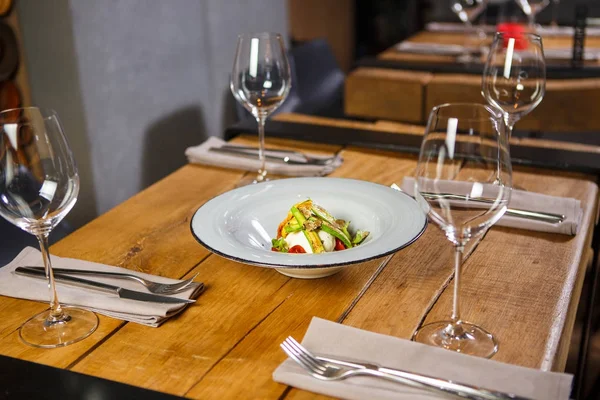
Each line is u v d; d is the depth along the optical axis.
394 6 5.59
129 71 2.47
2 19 2.16
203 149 1.50
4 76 2.15
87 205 2.40
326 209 1.12
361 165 1.43
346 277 0.99
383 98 2.70
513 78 1.33
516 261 1.03
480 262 1.03
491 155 0.76
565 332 0.86
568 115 2.49
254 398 0.74
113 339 0.86
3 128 0.82
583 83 2.49
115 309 0.90
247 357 0.82
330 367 0.77
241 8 3.19
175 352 0.83
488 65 1.36
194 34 2.84
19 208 0.84
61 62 2.22
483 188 0.76
